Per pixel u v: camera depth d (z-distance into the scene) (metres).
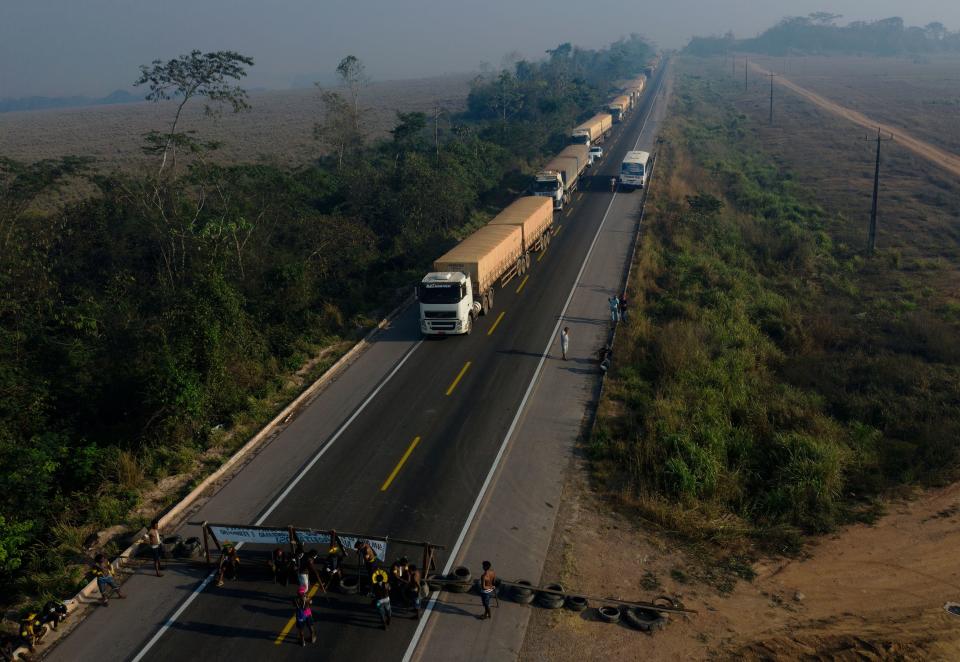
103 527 20.08
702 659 15.08
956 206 60.12
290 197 43.94
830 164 81.62
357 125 83.88
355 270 41.41
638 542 19.08
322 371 30.31
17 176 36.69
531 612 16.38
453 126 101.56
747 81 186.50
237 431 25.27
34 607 16.48
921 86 161.12
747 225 56.19
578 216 56.56
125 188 39.03
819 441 23.91
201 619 16.39
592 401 26.98
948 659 15.17
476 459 23.00
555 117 107.00
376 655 15.07
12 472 19.67
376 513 20.19
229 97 41.91
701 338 32.12
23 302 28.02
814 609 16.83
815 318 37.16
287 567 17.39
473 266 34.09
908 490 22.41
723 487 21.42
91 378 24.97
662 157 79.62
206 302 27.03
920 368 30.64
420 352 32.22
